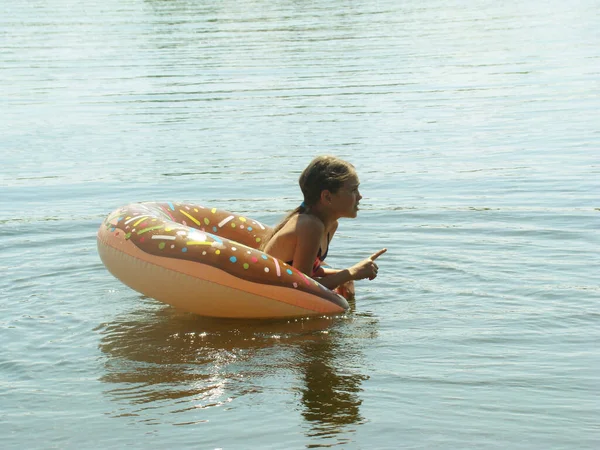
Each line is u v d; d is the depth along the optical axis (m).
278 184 7.54
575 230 5.88
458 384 3.53
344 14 21.81
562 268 5.09
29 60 15.76
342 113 10.70
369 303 4.68
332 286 4.65
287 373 3.73
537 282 4.86
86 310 4.67
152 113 11.02
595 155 8.23
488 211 6.47
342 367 3.77
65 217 6.61
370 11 22.44
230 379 3.68
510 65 13.87
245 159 8.52
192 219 5.28
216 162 8.44
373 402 3.38
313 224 4.68
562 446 3.00
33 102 11.98
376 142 9.14
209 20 21.17
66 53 16.47
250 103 11.48
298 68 14.13
